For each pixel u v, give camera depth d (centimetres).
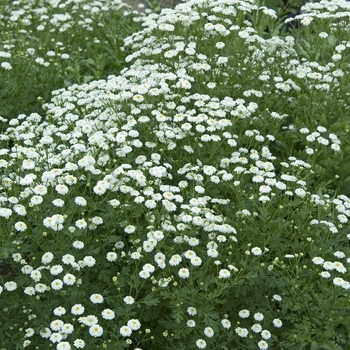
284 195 154
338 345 140
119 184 149
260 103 193
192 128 176
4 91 208
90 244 147
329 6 207
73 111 191
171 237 148
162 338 144
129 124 165
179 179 165
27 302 138
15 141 175
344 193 179
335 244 150
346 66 201
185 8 201
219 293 135
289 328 145
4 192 148
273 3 287
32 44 242
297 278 142
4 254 135
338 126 184
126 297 134
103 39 254
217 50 200
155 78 183
